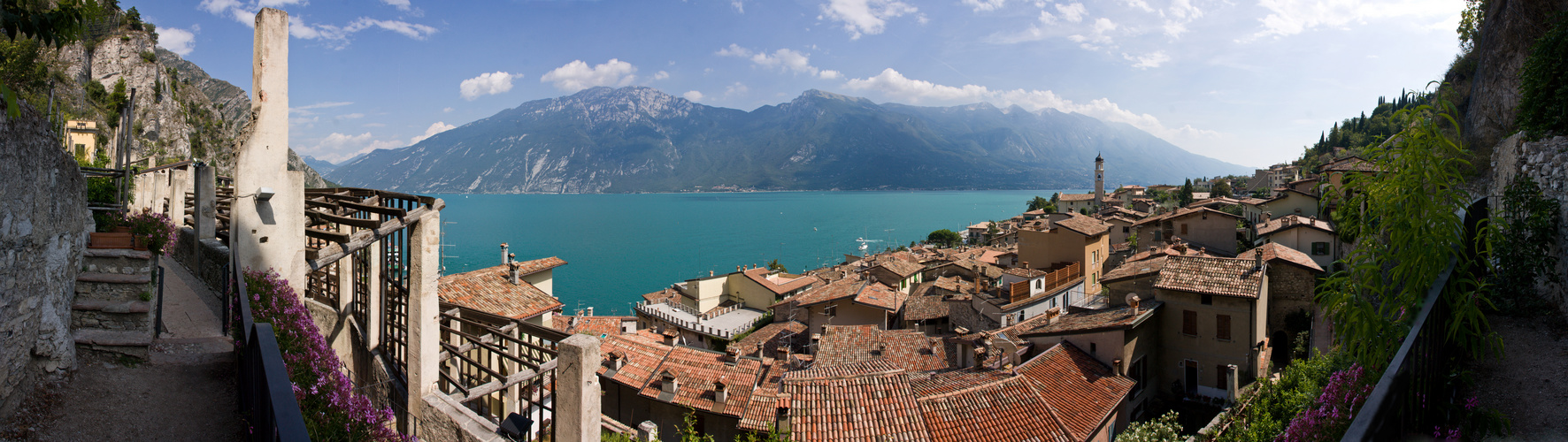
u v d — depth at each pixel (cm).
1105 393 2648
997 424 2211
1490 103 2873
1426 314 685
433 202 1366
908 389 2381
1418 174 837
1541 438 672
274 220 1471
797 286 7112
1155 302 3281
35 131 818
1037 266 5978
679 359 2834
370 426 1012
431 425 1316
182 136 10225
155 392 917
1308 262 3569
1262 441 1952
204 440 817
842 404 2328
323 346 1246
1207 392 3094
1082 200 15725
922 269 6862
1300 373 2245
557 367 1218
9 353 745
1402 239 840
